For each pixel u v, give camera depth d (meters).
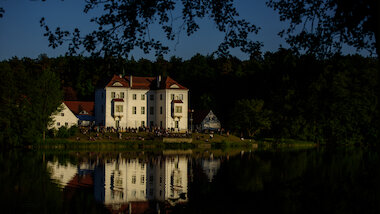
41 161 56.59
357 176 45.94
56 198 33.50
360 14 18.97
